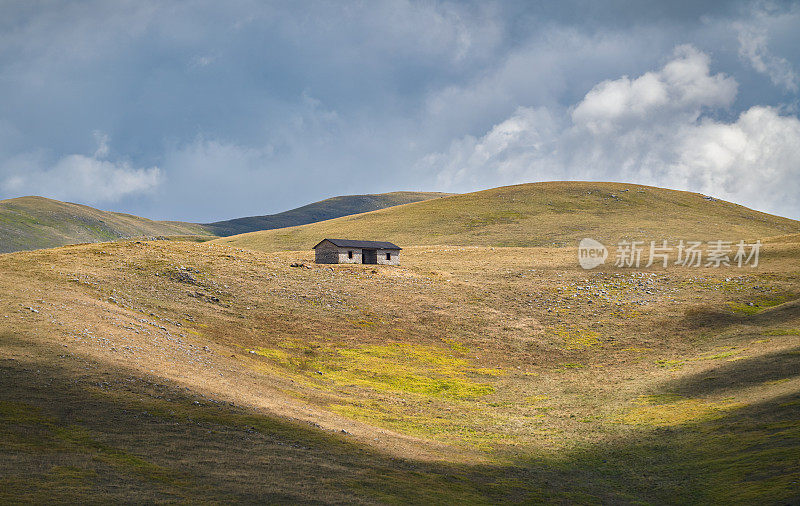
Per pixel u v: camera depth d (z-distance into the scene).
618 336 77.19
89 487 23.86
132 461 27.59
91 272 79.06
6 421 29.64
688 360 65.38
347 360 63.59
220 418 36.19
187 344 56.25
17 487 22.81
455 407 53.31
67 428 30.31
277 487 26.80
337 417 43.50
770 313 79.38
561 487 33.78
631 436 44.16
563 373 65.44
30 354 40.91
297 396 48.56
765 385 50.31
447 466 34.91
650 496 32.75
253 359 58.09
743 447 36.84
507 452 41.03
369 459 33.62
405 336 74.06
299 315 76.56
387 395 54.44
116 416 33.25
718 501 29.67
